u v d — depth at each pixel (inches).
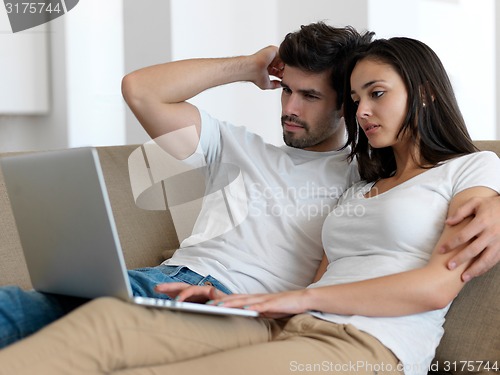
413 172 67.1
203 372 48.4
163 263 74.4
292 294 58.9
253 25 139.8
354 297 57.7
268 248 71.1
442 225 62.0
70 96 120.3
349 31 76.3
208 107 134.5
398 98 66.1
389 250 62.8
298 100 76.1
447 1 162.9
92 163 46.6
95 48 123.4
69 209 49.4
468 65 171.0
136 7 126.6
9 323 52.2
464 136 67.2
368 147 72.4
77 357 45.2
